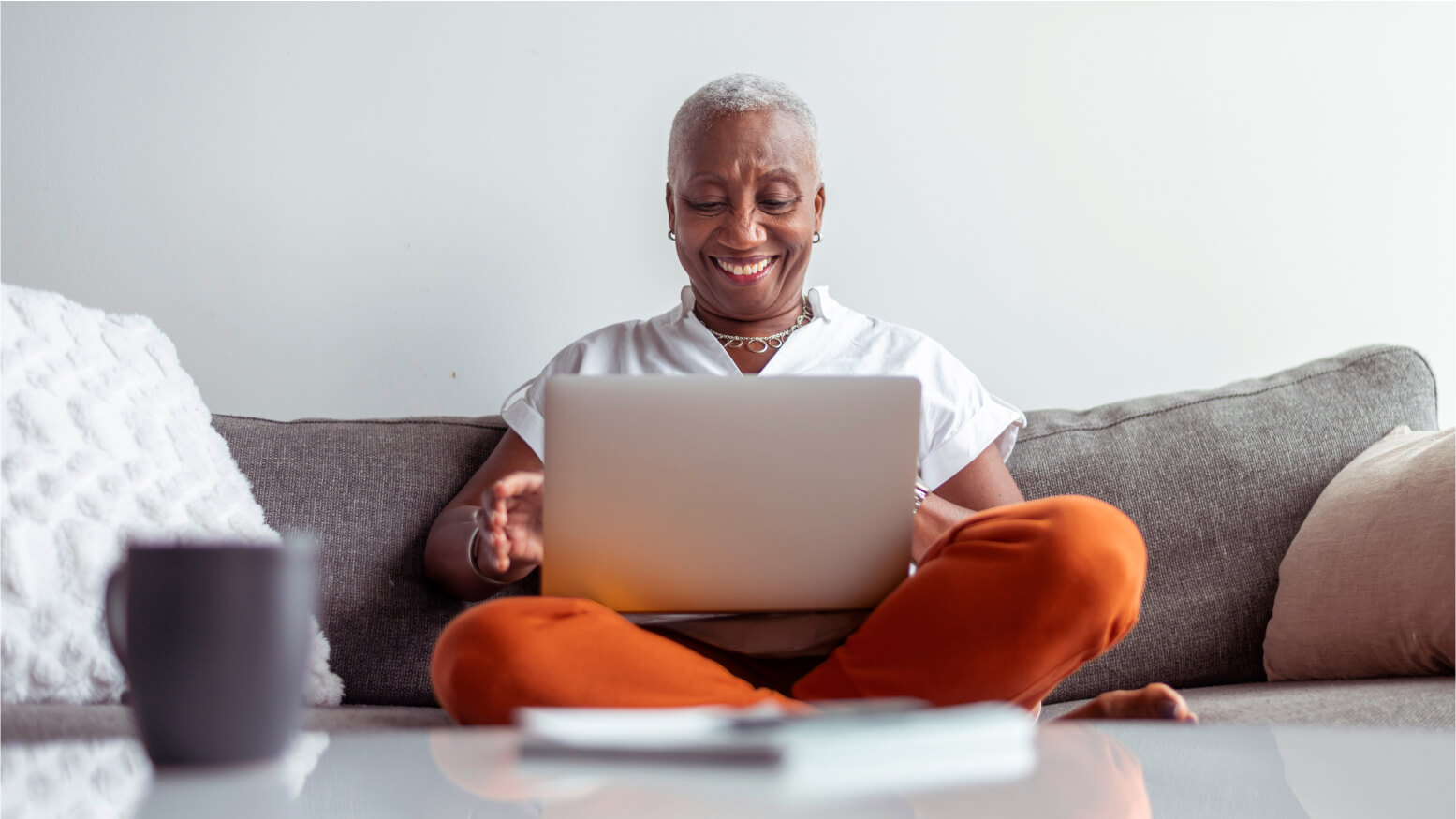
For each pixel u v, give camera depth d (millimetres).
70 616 1213
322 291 1952
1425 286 2027
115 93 1918
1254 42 2029
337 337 1953
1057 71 2043
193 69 1931
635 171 2006
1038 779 563
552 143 1993
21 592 1198
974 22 2035
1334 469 1689
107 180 1916
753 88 1720
